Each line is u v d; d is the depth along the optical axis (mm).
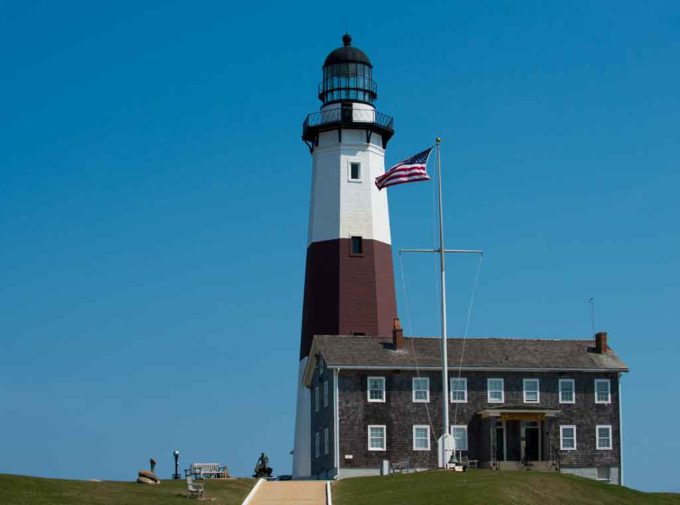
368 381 80125
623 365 83375
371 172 94688
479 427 81125
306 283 94625
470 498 60812
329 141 94875
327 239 93062
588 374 82875
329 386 81000
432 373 80875
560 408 82125
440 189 72250
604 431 82438
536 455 81438
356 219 93312
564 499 64250
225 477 73125
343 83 96000
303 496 62750
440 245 71938
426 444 80000
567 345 85062
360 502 60656
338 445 78938
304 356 92062
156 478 66562
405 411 80125
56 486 60562
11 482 59562
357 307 91250
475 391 81500
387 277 93562
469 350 82875
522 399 81938
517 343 84500
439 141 72500
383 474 76000
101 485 62938
